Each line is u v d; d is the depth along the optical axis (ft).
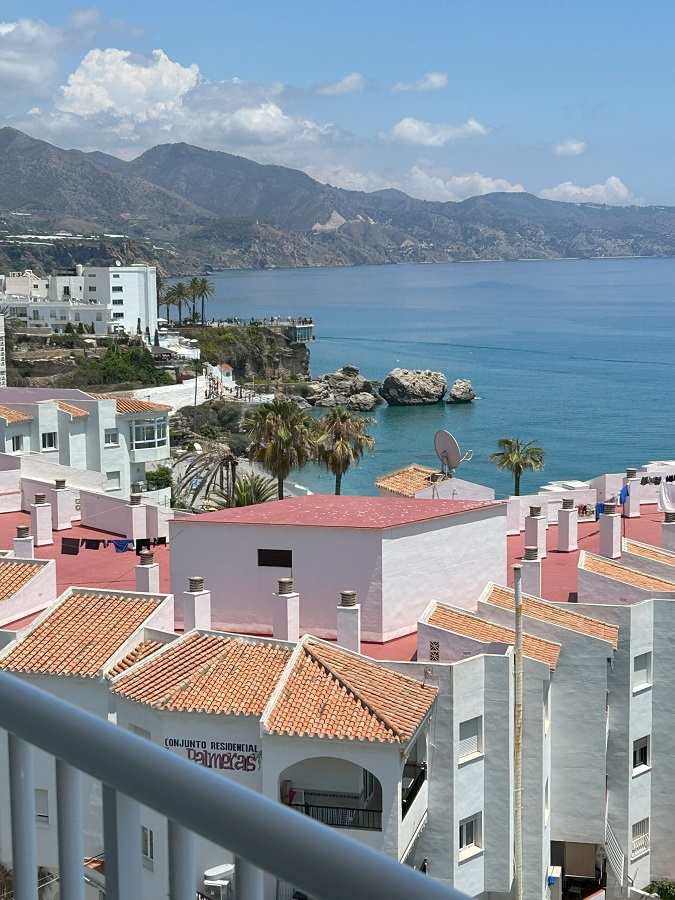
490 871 127.03
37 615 145.79
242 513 150.92
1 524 191.62
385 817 113.29
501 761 126.21
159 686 122.01
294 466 317.01
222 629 144.87
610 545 173.58
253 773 117.70
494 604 144.05
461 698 123.95
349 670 124.36
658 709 150.51
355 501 158.71
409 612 143.33
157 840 101.09
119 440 321.32
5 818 49.03
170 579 147.23
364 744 112.68
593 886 144.46
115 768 15.75
